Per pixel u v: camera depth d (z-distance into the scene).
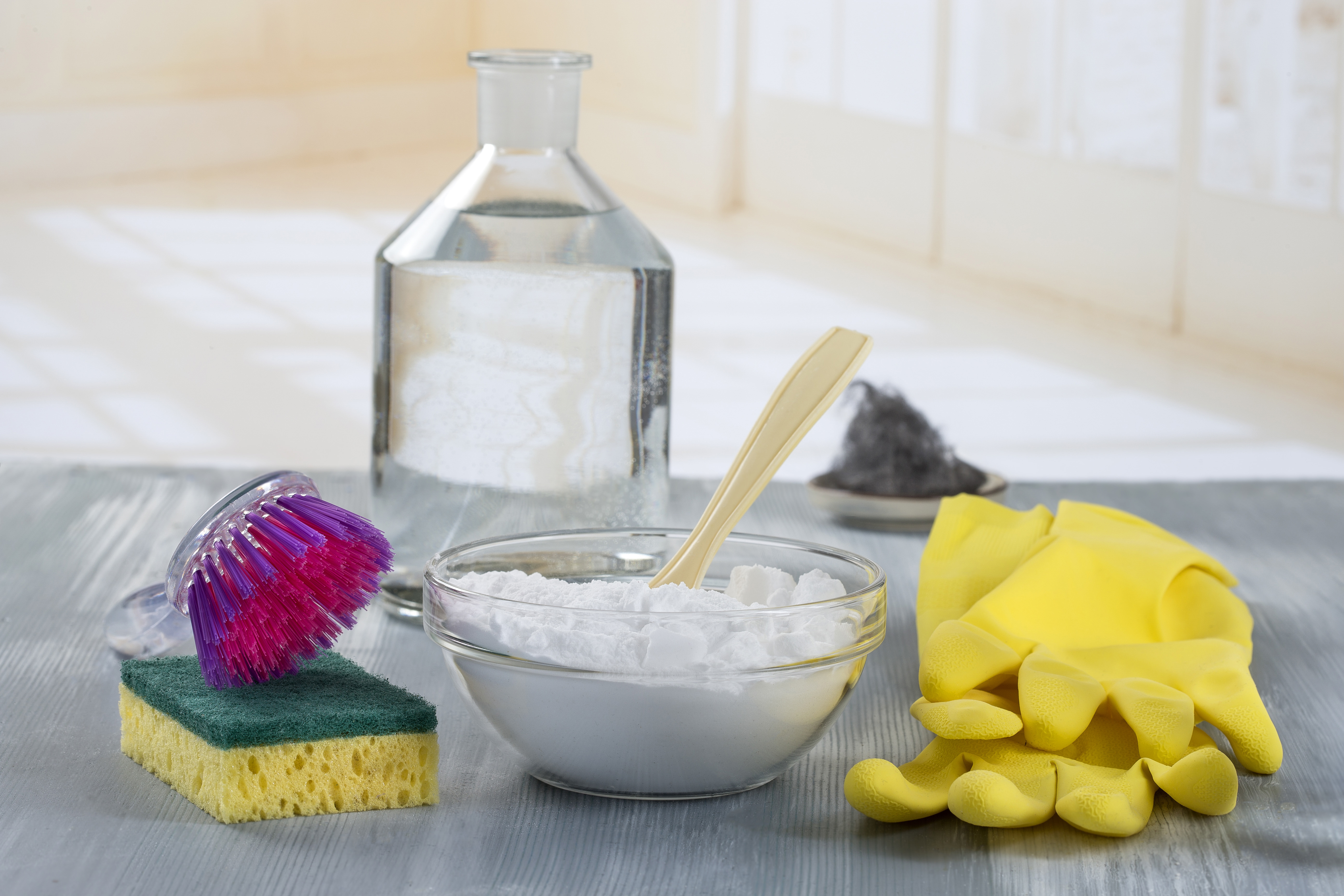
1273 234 2.57
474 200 0.63
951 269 3.35
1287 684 0.59
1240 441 2.18
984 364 2.60
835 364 0.52
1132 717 0.48
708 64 3.86
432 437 0.63
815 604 0.45
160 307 2.92
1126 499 0.87
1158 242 2.82
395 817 0.45
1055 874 0.42
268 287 3.10
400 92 4.84
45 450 2.06
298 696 0.46
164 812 0.45
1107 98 2.88
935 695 0.50
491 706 0.45
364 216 3.81
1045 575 0.60
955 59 3.25
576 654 0.42
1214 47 2.62
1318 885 0.41
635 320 0.63
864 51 3.50
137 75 4.29
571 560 0.53
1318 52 2.42
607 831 0.44
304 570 0.47
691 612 0.44
